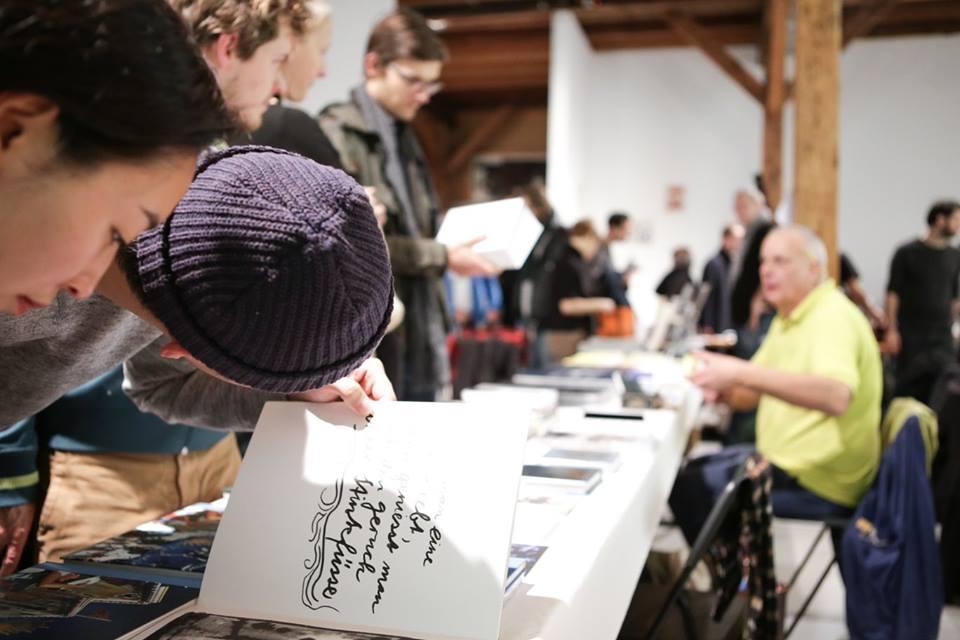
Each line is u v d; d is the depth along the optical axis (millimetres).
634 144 10062
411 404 801
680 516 2373
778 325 2691
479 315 6164
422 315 2242
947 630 2734
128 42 458
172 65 482
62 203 483
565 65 8547
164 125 478
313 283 607
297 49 1542
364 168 2137
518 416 769
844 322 2463
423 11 9633
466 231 2014
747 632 1683
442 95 12141
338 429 803
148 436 1316
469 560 713
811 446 2482
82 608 767
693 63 9859
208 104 512
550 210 5773
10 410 835
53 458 1310
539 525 1006
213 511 1147
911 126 9289
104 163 477
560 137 8367
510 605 752
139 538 999
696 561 1603
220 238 602
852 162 9445
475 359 4406
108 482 1304
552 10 8812
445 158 12852
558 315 5590
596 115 10125
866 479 2471
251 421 984
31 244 492
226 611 755
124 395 1290
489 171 12867
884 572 2211
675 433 1910
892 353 6285
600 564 915
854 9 8891
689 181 9922
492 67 10195
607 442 1639
